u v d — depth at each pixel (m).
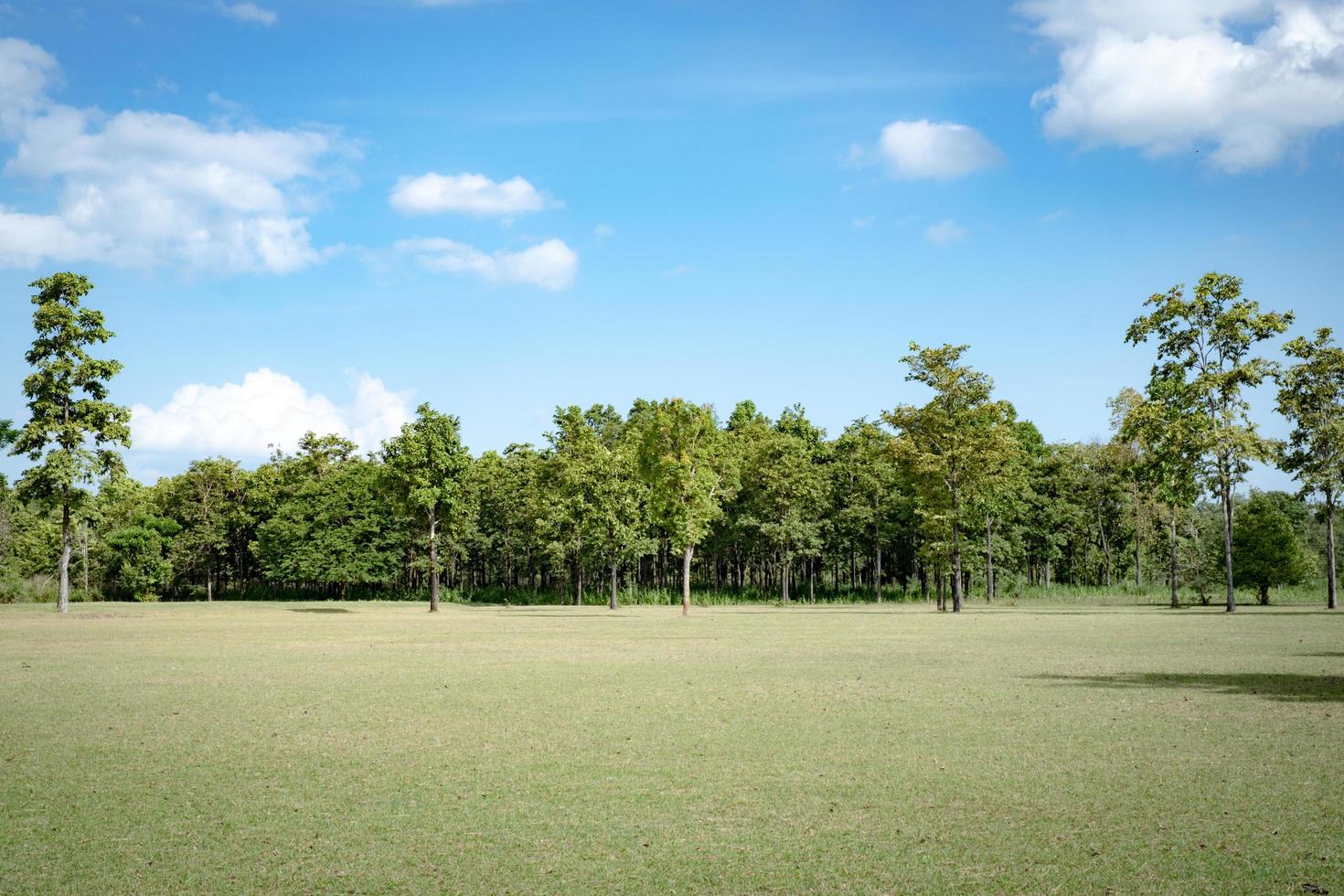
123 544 89.75
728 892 7.68
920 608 71.88
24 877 8.20
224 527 100.81
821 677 22.17
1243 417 52.91
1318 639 31.88
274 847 9.03
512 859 8.60
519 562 105.62
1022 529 88.06
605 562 86.75
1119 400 69.00
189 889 7.89
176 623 49.06
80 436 54.53
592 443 91.31
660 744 13.76
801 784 11.23
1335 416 54.34
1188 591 80.56
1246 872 8.02
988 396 63.88
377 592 104.38
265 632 41.50
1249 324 52.34
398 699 18.92
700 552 100.56
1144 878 7.91
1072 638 33.88
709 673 23.34
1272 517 67.00
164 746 13.91
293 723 15.90
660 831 9.41
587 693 19.59
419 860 8.59
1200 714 15.79
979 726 14.95
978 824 9.52
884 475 86.50
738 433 107.06
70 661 27.19
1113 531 97.12
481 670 24.45
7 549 87.06
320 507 95.06
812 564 96.44
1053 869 8.13
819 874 8.09
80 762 12.84
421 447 68.12
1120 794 10.60
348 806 10.45
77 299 56.06
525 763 12.62
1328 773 11.45
